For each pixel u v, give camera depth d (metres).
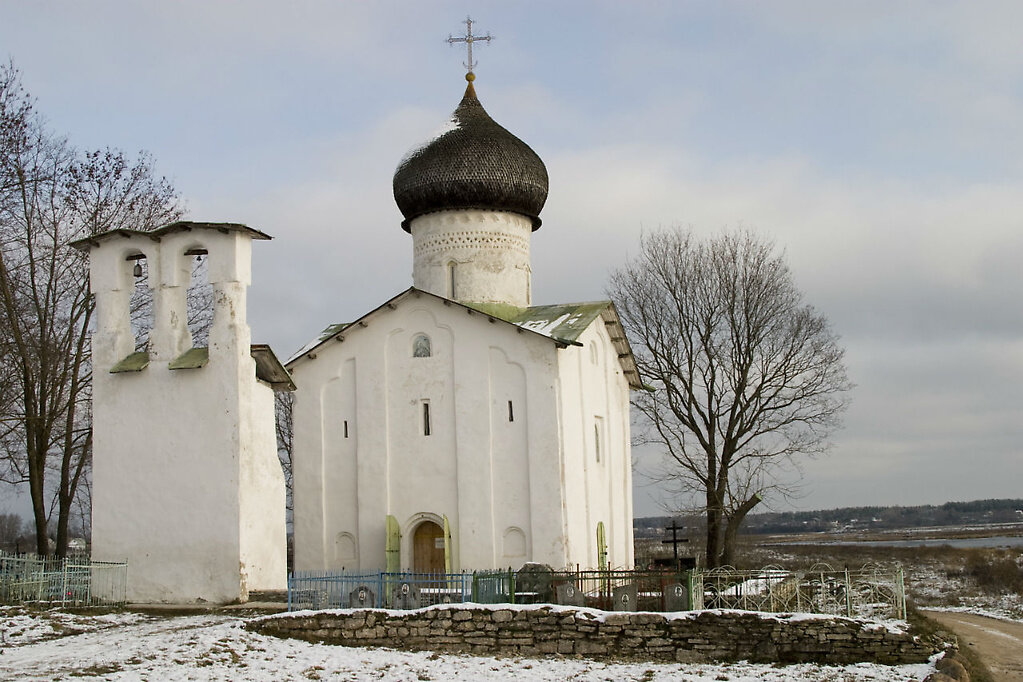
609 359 38.62
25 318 35.00
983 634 33.25
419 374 34.44
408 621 22.02
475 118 39.22
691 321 42.88
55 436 36.69
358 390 34.97
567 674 19.39
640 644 21.16
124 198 37.41
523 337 33.41
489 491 32.94
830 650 20.64
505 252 38.00
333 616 22.28
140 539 29.30
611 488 37.47
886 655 20.52
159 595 28.81
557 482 32.25
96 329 30.91
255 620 22.75
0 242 34.28
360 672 19.33
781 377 41.84
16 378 35.72
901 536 165.62
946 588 51.62
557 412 32.62
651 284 43.50
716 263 42.62
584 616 21.47
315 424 35.38
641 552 57.41
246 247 30.25
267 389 30.58
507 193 37.78
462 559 32.84
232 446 28.91
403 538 33.78
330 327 37.62
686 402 42.75
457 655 21.22
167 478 29.36
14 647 21.50
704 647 20.97
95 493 30.00
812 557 72.94
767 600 22.47
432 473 33.78
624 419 40.22
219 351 29.45
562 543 31.91
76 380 36.00
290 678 18.69
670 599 22.31
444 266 37.78
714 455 42.06
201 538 28.73
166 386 29.84
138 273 31.75
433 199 37.75
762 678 19.11
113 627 24.38
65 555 35.59
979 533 175.88
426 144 38.41
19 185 34.44
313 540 34.72
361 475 34.41
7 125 34.31
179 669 18.97
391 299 34.66
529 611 21.64
